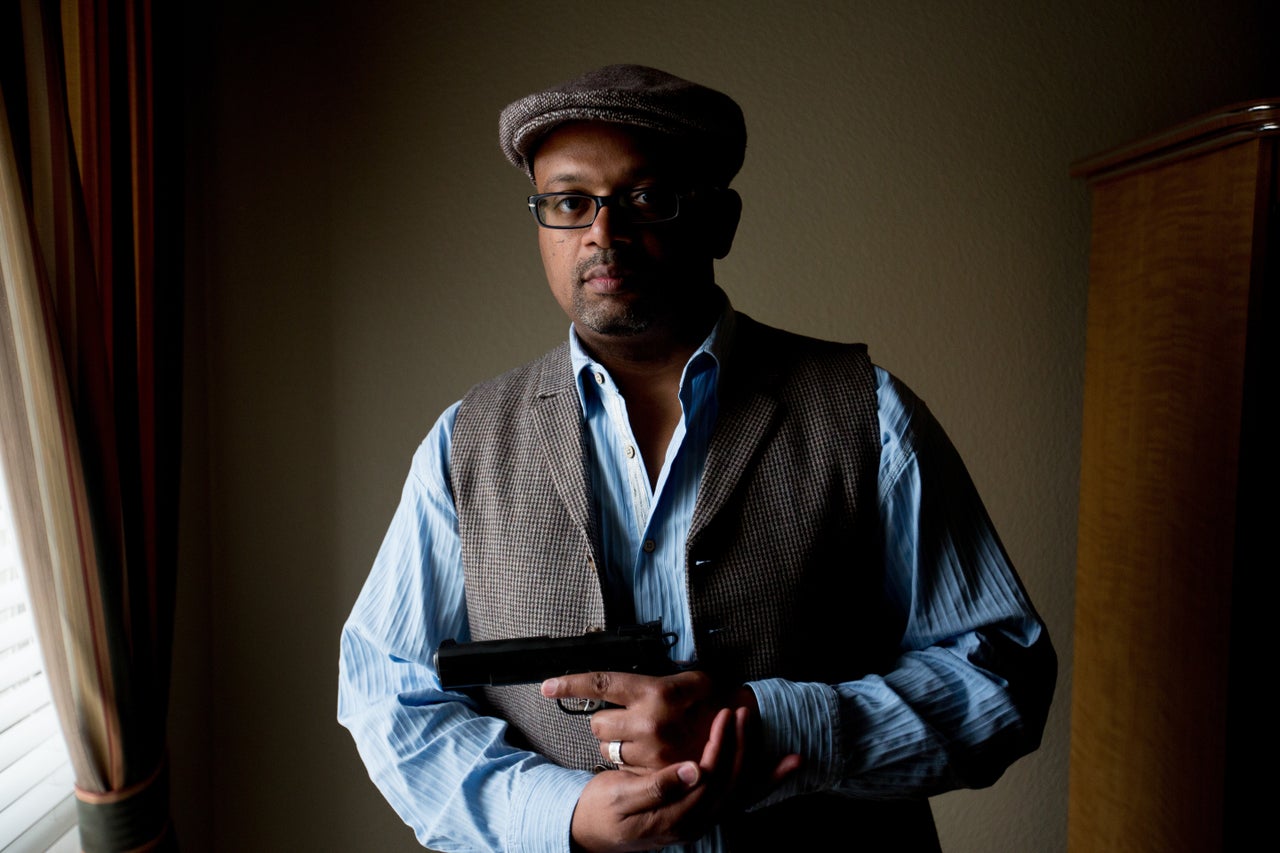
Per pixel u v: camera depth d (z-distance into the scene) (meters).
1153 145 1.62
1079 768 1.95
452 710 1.08
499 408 1.12
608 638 0.92
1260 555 1.49
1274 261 1.44
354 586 1.93
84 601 1.24
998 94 1.90
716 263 1.93
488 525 1.07
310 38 1.83
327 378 1.89
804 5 1.88
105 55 1.29
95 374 1.24
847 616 1.06
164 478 1.46
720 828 0.96
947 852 2.06
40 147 1.18
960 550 1.07
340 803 1.97
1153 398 1.69
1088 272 1.95
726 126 0.96
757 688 0.93
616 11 1.86
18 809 1.40
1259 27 1.90
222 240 1.84
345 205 1.86
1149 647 1.71
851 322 1.96
